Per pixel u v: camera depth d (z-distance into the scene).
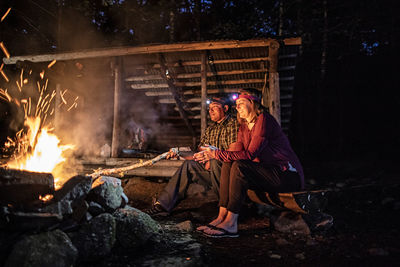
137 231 2.11
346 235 2.62
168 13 9.19
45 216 1.67
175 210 3.46
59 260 1.62
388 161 8.24
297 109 12.27
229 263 2.01
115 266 1.82
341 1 11.48
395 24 11.76
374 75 11.89
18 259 1.47
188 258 1.96
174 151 3.19
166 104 7.18
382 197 4.38
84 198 2.00
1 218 1.58
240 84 5.89
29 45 7.66
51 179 1.88
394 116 11.21
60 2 7.79
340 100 11.75
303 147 11.76
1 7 6.88
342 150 10.91
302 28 11.18
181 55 5.17
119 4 8.46
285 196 2.60
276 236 2.61
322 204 2.66
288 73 5.49
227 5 9.44
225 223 2.58
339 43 12.45
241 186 2.60
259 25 9.28
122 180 4.71
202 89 5.01
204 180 3.19
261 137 2.63
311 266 1.97
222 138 3.18
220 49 4.88
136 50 4.91
